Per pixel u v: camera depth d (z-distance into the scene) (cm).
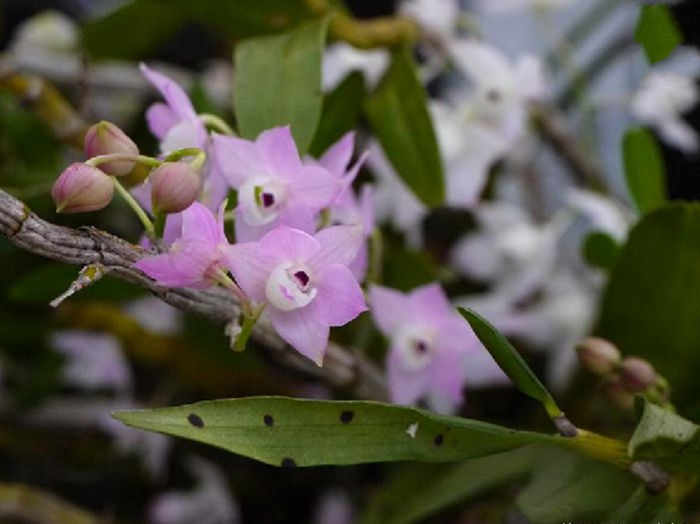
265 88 54
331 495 75
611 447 48
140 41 73
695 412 54
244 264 46
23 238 44
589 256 60
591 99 78
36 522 65
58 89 80
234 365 66
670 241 54
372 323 59
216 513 74
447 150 65
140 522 75
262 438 46
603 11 82
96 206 46
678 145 80
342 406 46
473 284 74
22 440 74
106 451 75
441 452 47
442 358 56
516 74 66
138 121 68
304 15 60
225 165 49
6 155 67
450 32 70
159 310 68
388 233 67
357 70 59
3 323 67
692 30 61
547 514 51
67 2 107
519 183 83
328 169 51
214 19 62
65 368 74
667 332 55
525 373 47
